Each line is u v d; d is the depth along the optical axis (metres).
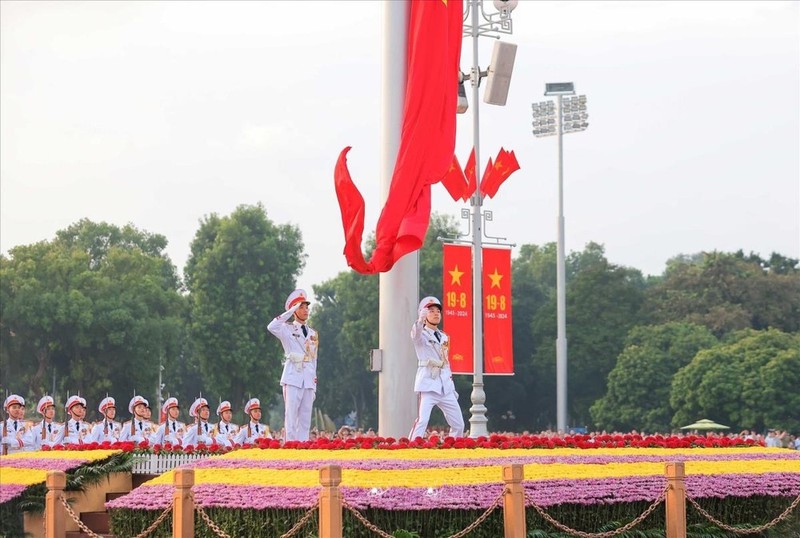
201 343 95.12
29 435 34.78
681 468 23.03
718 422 86.94
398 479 21.81
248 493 21.75
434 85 29.62
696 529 23.75
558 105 68.81
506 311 38.09
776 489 25.19
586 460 24.47
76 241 115.44
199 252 102.38
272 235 98.75
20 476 26.67
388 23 31.16
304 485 21.75
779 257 115.19
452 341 37.19
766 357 85.88
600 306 101.00
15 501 25.83
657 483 23.55
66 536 25.38
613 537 22.34
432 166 29.75
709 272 108.06
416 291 30.53
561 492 22.12
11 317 86.62
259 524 21.22
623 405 93.38
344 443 25.41
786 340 88.81
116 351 89.31
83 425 35.75
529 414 106.50
